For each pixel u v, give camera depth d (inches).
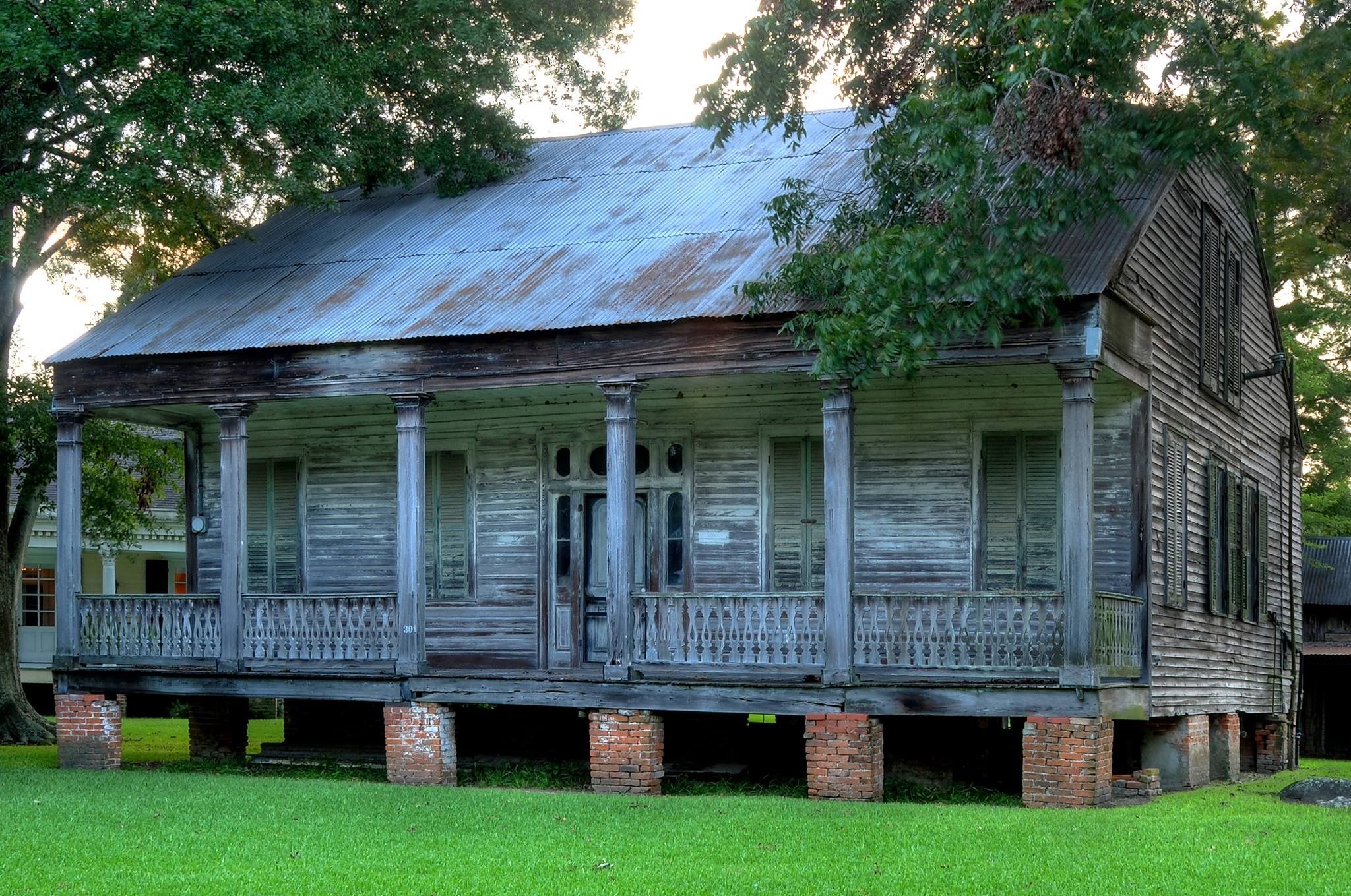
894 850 526.6
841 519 681.6
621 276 784.3
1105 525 749.3
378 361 784.9
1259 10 688.4
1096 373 661.3
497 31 980.6
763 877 479.8
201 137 813.9
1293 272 1285.7
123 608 842.2
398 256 889.5
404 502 774.5
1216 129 637.9
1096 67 625.3
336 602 792.3
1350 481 1800.0
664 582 839.1
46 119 845.2
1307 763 1189.1
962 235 616.1
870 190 770.2
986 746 761.6
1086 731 644.7
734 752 810.2
